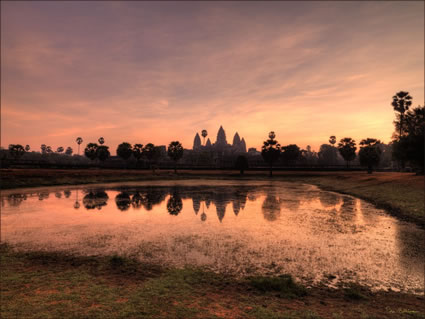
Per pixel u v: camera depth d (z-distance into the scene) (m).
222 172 89.75
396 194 24.48
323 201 25.73
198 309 5.34
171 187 41.91
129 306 5.38
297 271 8.29
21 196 28.27
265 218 17.22
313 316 5.07
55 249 10.55
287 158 111.94
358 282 7.47
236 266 8.66
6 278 7.25
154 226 14.88
